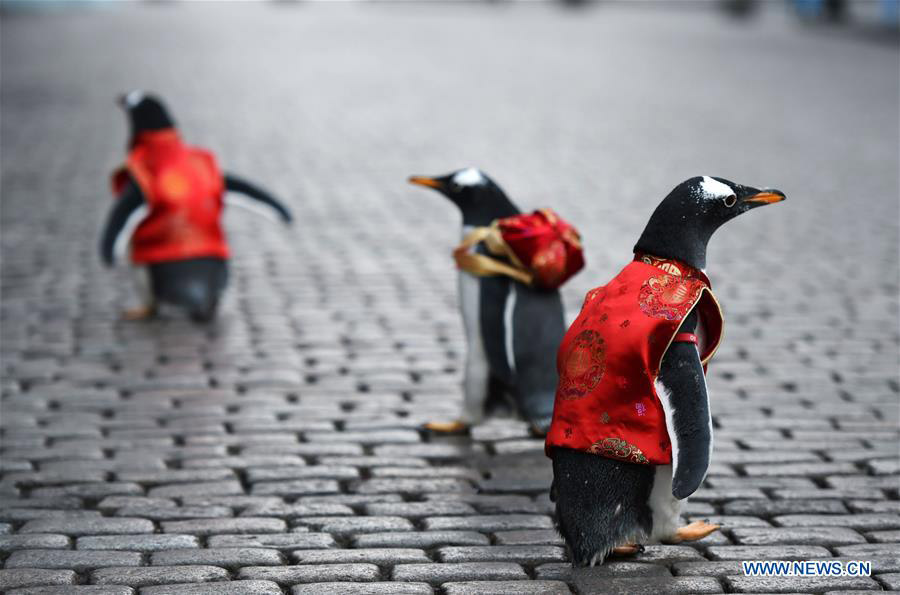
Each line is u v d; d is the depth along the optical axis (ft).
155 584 22.61
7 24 180.86
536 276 28.14
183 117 91.61
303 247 53.72
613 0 277.23
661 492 22.02
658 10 244.42
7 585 22.39
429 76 124.06
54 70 119.55
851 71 127.75
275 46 155.02
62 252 51.67
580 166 74.18
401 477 28.76
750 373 37.22
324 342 40.34
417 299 45.68
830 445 30.99
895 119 94.73
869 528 25.80
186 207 40.60
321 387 35.81
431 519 26.09
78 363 37.86
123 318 42.83
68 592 22.06
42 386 35.68
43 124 86.58
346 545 24.95
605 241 54.44
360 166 73.77
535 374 28.50
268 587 22.36
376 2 277.64
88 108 94.94
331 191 66.08
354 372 37.29
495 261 28.48
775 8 237.45
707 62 137.80
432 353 39.27
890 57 141.90
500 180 69.10
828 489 28.04
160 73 119.96
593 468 21.72
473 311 28.86
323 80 118.62
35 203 60.95
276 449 30.58
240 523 25.76
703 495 27.58
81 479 28.37
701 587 22.63
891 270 50.11
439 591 22.57
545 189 66.64
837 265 50.93
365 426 32.35
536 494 27.68
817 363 38.27
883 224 58.75
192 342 40.19
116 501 26.99
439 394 35.24
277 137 83.87
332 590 22.34
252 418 32.99
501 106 102.27
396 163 75.00
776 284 47.88
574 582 22.86
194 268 40.68
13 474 28.68
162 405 34.06
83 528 25.30
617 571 23.30
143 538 24.75
